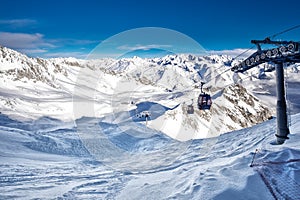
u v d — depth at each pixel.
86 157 8.67
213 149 8.13
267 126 11.17
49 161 7.61
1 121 29.28
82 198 4.12
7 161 7.02
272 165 4.45
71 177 5.39
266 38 6.61
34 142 11.52
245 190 3.67
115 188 4.62
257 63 7.14
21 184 4.82
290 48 5.70
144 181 4.81
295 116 10.78
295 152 5.02
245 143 8.34
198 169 5.00
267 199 3.41
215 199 3.52
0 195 4.16
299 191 3.43
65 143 12.02
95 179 5.21
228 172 4.45
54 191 4.43
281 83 7.21
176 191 4.00
